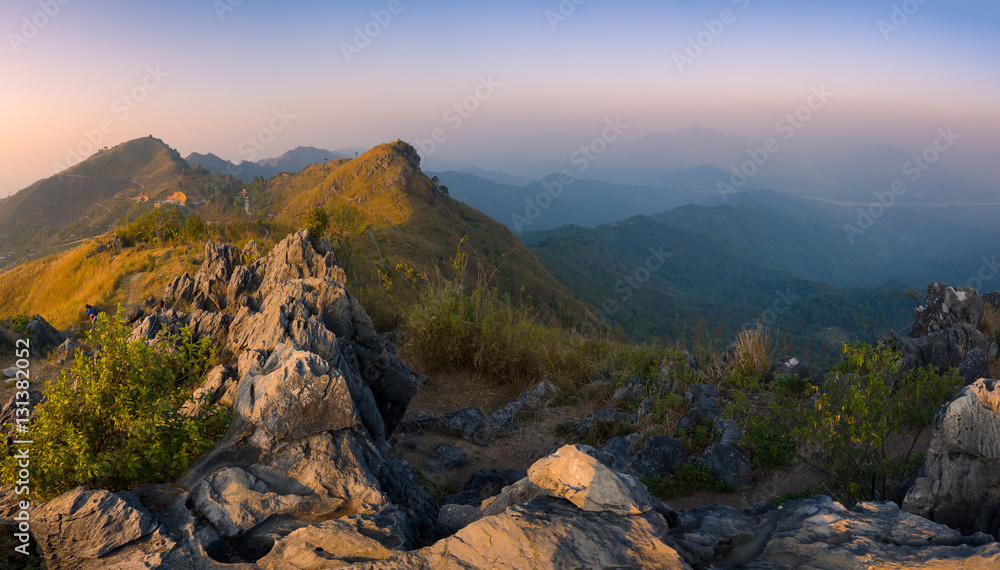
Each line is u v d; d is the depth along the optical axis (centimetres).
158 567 335
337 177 16925
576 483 383
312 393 473
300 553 340
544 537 330
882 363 608
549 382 1160
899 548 331
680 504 700
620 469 784
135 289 2464
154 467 447
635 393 1103
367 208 14050
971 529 420
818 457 667
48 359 1255
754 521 399
